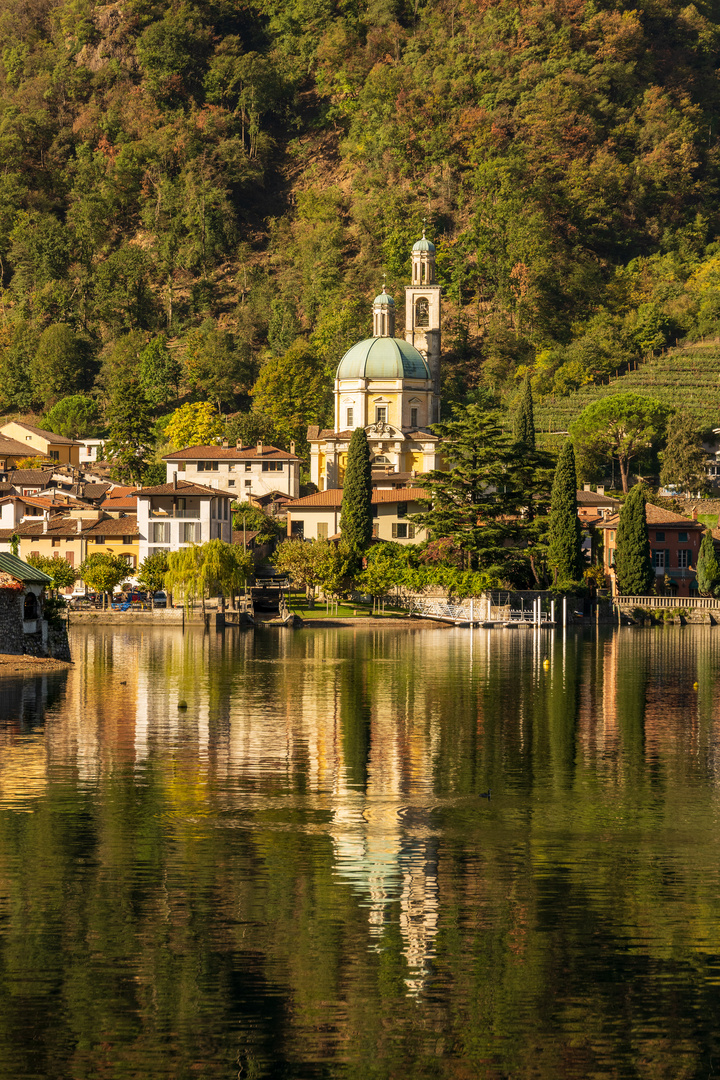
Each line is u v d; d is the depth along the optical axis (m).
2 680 170.38
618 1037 54.06
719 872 75.88
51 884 71.88
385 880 73.62
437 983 58.91
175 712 138.88
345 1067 51.41
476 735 125.56
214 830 84.19
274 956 61.72
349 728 129.00
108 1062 51.53
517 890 72.12
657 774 104.94
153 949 62.28
